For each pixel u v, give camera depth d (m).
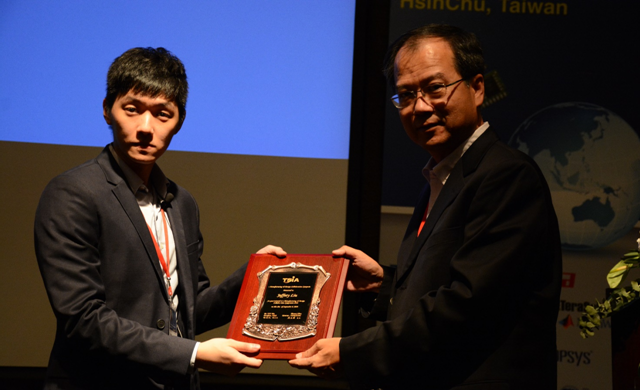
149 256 1.49
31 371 2.84
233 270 2.94
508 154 1.44
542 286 1.39
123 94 1.49
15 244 2.88
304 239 2.99
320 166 3.02
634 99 3.01
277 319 1.54
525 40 3.04
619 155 2.99
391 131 3.04
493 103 3.03
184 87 1.57
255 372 2.95
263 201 2.99
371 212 3.06
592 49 3.03
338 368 1.43
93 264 1.42
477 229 1.36
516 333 1.35
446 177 1.59
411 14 3.06
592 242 2.97
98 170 1.51
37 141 2.93
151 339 1.38
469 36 1.56
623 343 1.71
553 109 3.02
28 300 2.87
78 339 1.37
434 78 1.49
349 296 3.01
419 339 1.32
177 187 1.75
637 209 2.97
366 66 3.09
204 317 1.74
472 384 1.31
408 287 1.46
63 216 1.41
